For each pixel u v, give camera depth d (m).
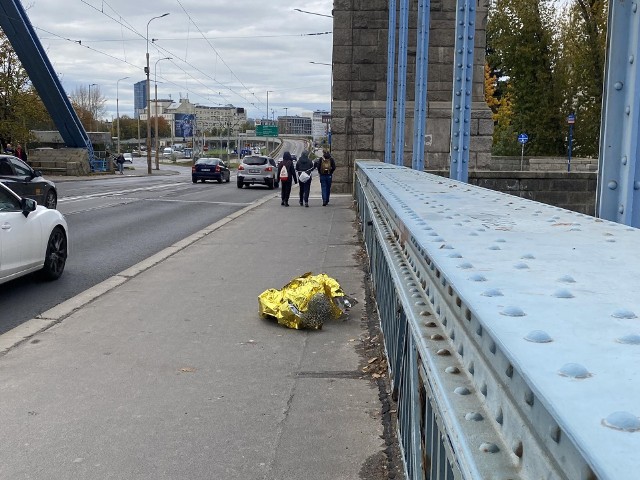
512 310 1.48
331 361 5.62
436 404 1.93
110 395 4.85
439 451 2.04
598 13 29.69
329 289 6.81
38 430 4.25
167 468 3.76
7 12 33.56
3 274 7.78
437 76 23.22
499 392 1.47
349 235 13.65
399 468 3.72
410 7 22.64
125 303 7.72
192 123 126.69
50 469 3.74
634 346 1.25
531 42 44.19
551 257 2.17
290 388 5.00
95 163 54.06
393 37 20.12
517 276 1.87
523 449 1.28
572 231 2.77
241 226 15.45
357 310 7.28
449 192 5.27
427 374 2.06
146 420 4.41
